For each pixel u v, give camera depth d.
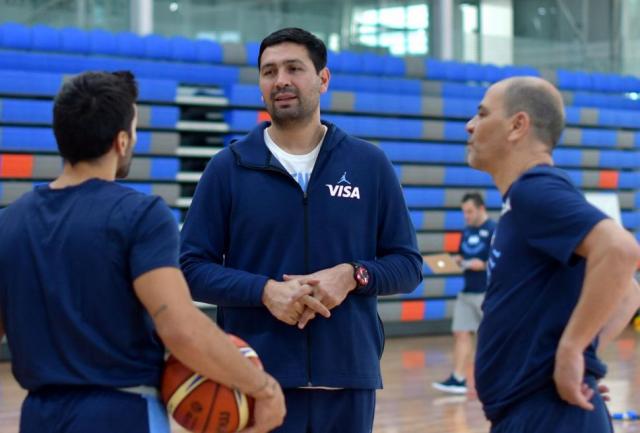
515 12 15.12
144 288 2.67
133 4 12.30
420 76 13.88
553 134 3.13
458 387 9.47
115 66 11.79
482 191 14.30
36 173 11.30
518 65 15.13
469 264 9.67
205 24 12.91
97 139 2.79
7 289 2.79
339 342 3.73
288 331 3.71
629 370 10.87
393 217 3.96
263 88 3.86
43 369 2.73
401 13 14.24
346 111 13.29
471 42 14.75
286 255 3.76
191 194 12.55
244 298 3.63
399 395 9.27
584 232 2.84
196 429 2.83
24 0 11.71
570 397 2.88
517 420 2.99
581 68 15.69
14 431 7.47
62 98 2.80
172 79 12.10
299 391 3.73
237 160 3.83
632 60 16.00
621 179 15.53
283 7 13.43
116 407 2.71
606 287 2.79
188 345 2.65
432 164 14.00
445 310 13.76
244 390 2.77
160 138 12.03
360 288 3.73
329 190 3.81
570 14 15.59
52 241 2.75
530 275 2.99
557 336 2.96
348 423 3.80
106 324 2.72
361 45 13.95
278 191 3.78
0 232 2.84
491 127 3.14
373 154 3.93
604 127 15.51
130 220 2.71
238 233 3.79
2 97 11.27
